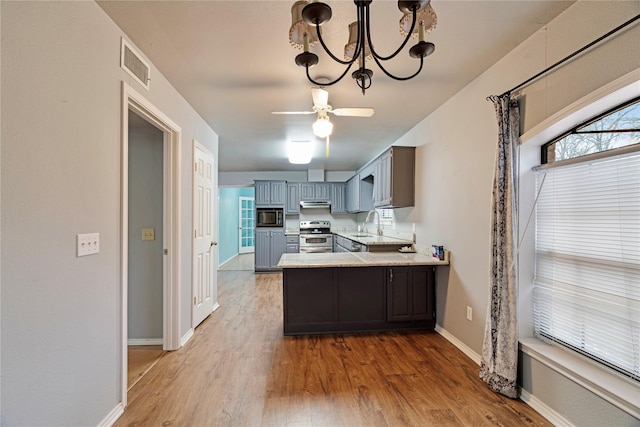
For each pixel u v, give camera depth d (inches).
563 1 66.3
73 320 59.8
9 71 46.4
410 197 156.5
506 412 76.0
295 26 53.4
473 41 81.5
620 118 63.2
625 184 63.0
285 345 117.3
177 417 74.4
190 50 85.1
